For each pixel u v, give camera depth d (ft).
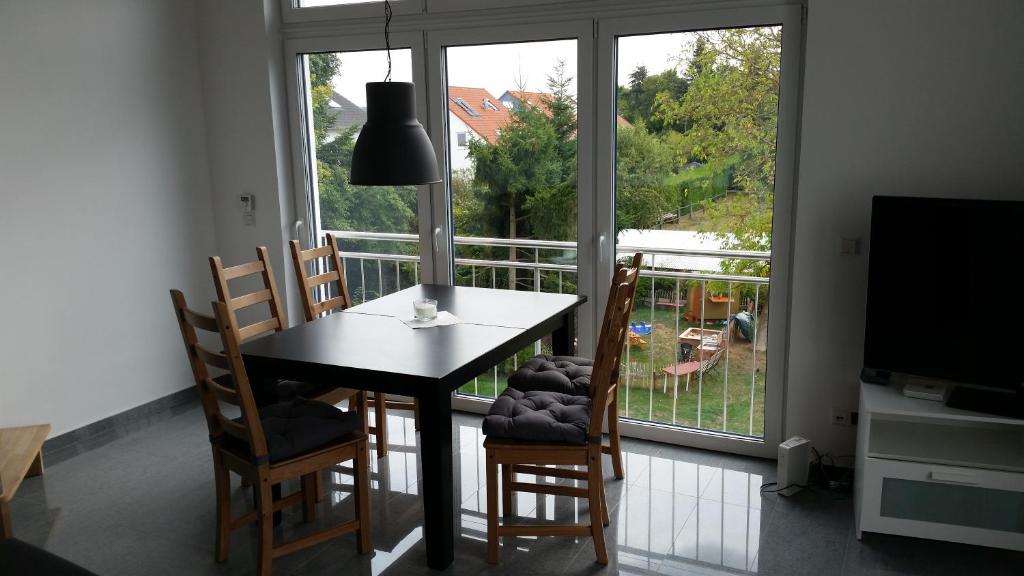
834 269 10.53
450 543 8.90
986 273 8.86
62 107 12.05
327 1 13.76
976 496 8.74
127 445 12.55
